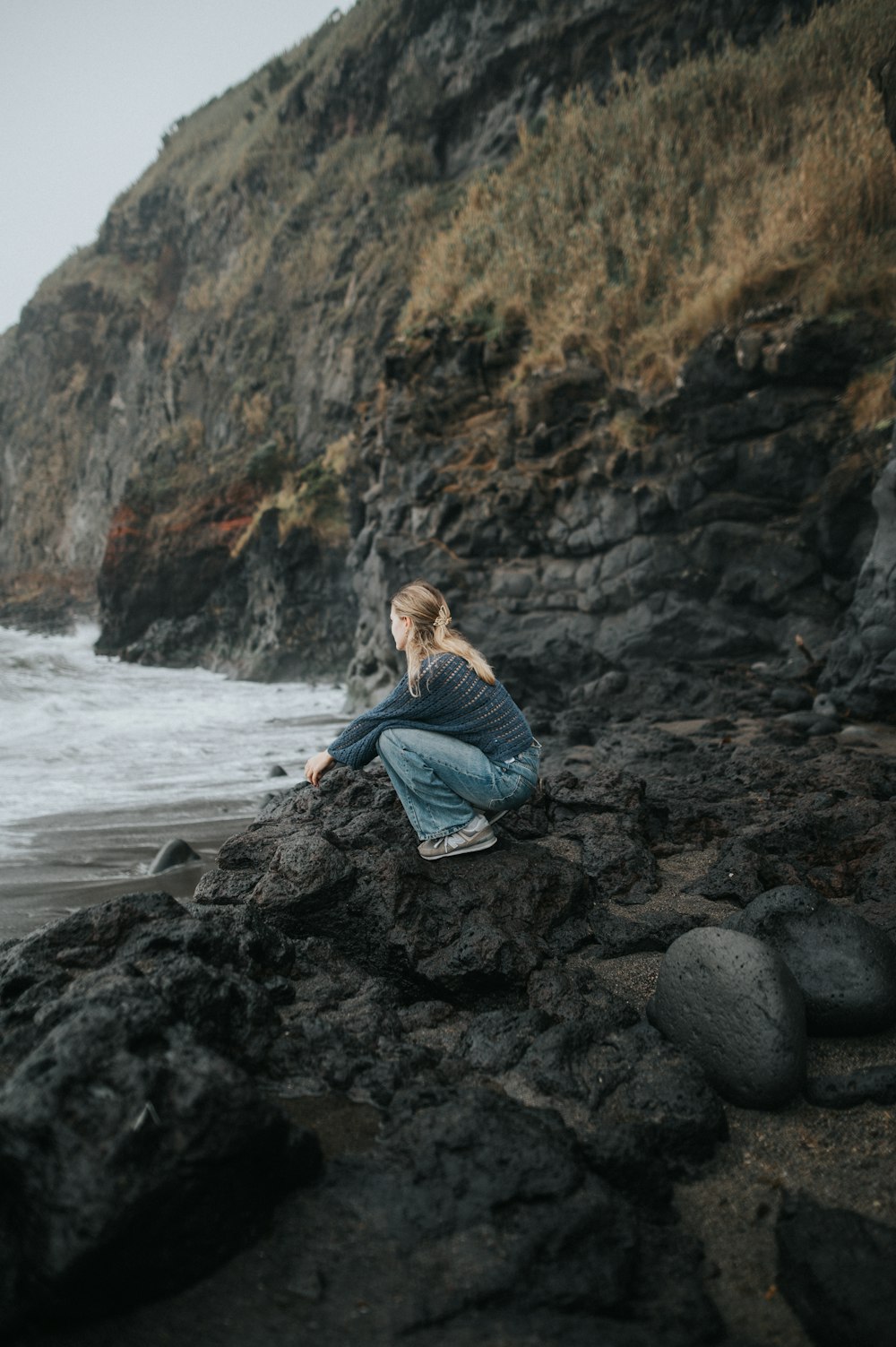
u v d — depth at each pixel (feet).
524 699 35.40
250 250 103.09
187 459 96.02
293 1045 8.55
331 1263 6.15
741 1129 8.11
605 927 11.68
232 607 79.10
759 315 37.50
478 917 10.76
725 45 58.18
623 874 13.33
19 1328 5.60
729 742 24.49
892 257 37.22
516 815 14.49
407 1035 9.54
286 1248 6.29
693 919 11.77
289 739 36.70
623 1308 5.93
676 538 38.70
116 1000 7.18
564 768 22.08
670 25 62.23
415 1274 6.03
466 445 45.50
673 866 14.47
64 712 45.65
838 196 39.50
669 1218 7.01
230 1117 6.31
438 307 51.52
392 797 12.98
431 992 10.37
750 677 34.27
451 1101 7.71
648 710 32.37
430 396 47.03
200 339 104.01
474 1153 6.97
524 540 42.75
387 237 82.69
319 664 68.44
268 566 72.13
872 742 24.50
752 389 37.63
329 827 12.78
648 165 50.06
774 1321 6.03
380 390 52.42
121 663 78.59
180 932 9.32
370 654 47.44
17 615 119.24
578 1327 5.72
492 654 40.06
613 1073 8.41
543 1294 5.91
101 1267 5.63
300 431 84.48
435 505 45.09
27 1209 5.75
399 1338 5.57
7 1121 5.93
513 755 11.05
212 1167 6.14
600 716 30.14
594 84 67.15
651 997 9.59
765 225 41.68
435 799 11.05
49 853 18.07
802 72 49.16
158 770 29.09
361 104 95.25
